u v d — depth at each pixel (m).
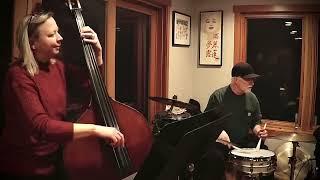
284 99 4.19
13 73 1.34
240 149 3.00
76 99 1.65
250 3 4.14
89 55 1.57
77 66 1.66
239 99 3.30
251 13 4.18
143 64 3.58
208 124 1.70
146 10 3.50
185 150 1.58
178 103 3.02
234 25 4.22
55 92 1.46
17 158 1.42
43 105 1.38
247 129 3.32
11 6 1.81
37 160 1.42
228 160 2.97
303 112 4.08
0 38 1.80
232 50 4.25
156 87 3.78
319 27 3.99
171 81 3.90
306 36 4.02
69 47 1.67
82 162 1.49
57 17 1.72
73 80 1.65
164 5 3.65
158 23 3.71
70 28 1.69
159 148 1.61
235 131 3.26
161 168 1.60
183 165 1.66
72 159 1.47
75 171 1.48
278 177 3.66
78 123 1.41
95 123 1.52
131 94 3.42
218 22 4.26
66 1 1.63
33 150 1.40
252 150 2.98
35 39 1.39
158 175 1.59
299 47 4.09
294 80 4.13
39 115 1.32
